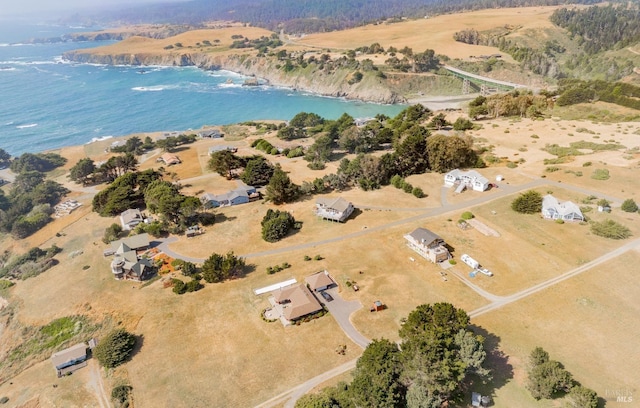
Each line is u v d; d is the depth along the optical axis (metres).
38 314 86.12
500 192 114.69
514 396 56.47
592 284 76.94
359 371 57.53
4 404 66.69
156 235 106.62
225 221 112.62
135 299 84.38
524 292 76.88
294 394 59.72
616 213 97.50
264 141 178.62
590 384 57.59
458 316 62.75
